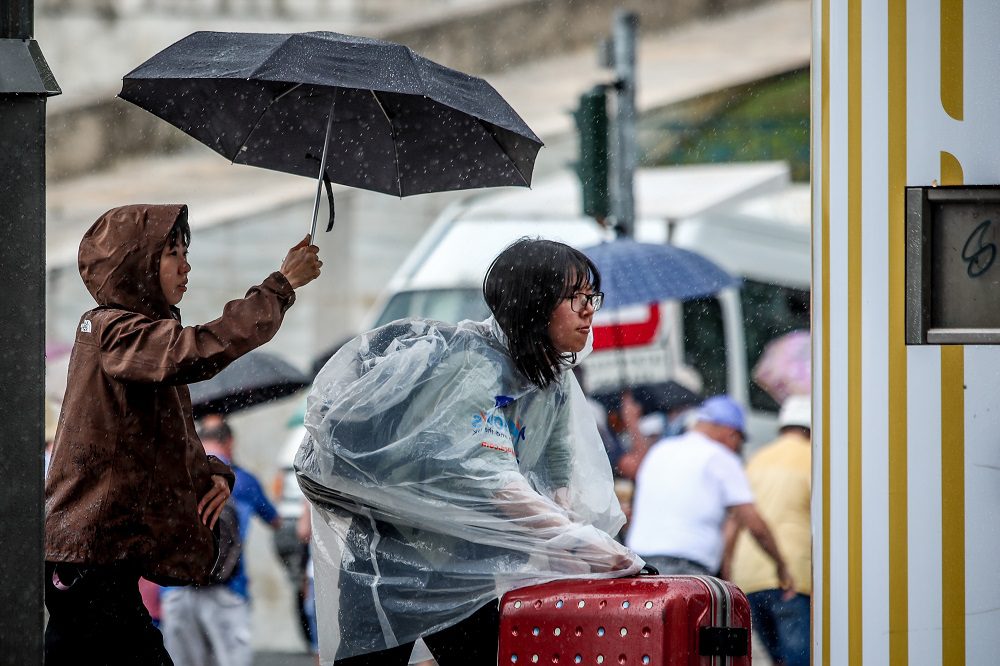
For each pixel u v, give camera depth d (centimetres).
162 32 5050
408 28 5112
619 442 2689
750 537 2211
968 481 1138
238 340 1172
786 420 2352
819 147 1189
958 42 1143
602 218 2983
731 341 3381
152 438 1209
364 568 1213
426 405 1194
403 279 3366
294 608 2973
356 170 1404
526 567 1177
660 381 3003
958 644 1141
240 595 2178
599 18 5109
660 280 2812
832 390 1175
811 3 1206
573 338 1211
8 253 921
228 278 4531
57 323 4519
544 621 1102
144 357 1168
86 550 1180
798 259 3522
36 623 927
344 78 1251
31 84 912
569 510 1234
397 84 1257
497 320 1212
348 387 1216
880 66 1156
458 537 1190
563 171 4162
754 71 4972
